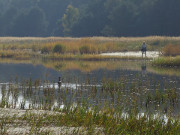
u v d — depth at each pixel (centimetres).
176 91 3394
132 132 1831
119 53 8862
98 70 5394
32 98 2978
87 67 5903
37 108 2502
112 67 5866
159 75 4719
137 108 2580
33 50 9506
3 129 1734
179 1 19188
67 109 2327
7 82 4022
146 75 4716
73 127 1848
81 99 2944
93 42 9806
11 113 2178
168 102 2905
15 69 5594
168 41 10388
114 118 2089
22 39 13112
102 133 1772
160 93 3153
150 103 2850
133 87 3378
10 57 8256
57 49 8700
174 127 1920
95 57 7662
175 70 5381
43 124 1880
